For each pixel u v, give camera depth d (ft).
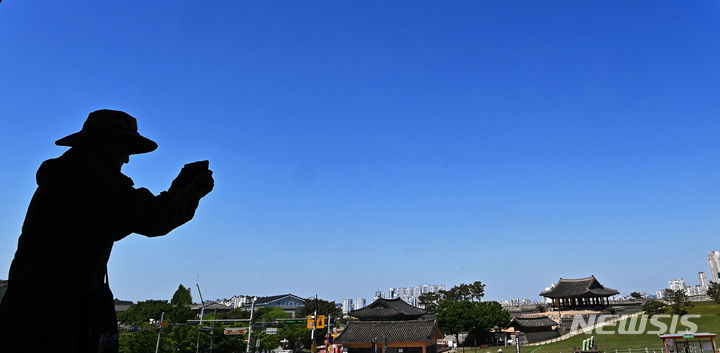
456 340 252.21
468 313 247.29
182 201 9.05
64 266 8.00
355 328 204.74
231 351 154.20
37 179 8.57
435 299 385.70
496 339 248.73
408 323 200.34
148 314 252.42
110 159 9.25
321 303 293.02
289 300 419.54
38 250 8.02
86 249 8.16
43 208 8.13
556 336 253.44
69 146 9.43
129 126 9.70
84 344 8.32
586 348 171.42
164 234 8.93
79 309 8.27
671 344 136.05
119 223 8.21
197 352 140.36
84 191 7.97
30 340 7.53
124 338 145.18
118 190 8.11
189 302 290.35
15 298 7.70
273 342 188.14
